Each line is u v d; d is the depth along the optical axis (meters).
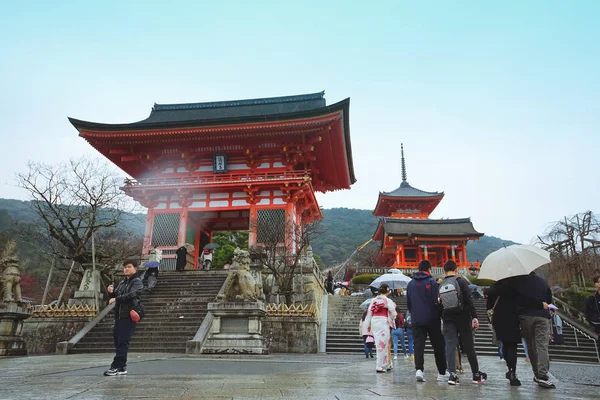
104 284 24.56
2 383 6.09
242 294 15.63
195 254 36.66
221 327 15.40
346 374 8.57
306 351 19.36
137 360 11.49
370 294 29.17
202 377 7.20
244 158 36.94
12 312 14.50
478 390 6.20
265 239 32.59
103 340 17.86
